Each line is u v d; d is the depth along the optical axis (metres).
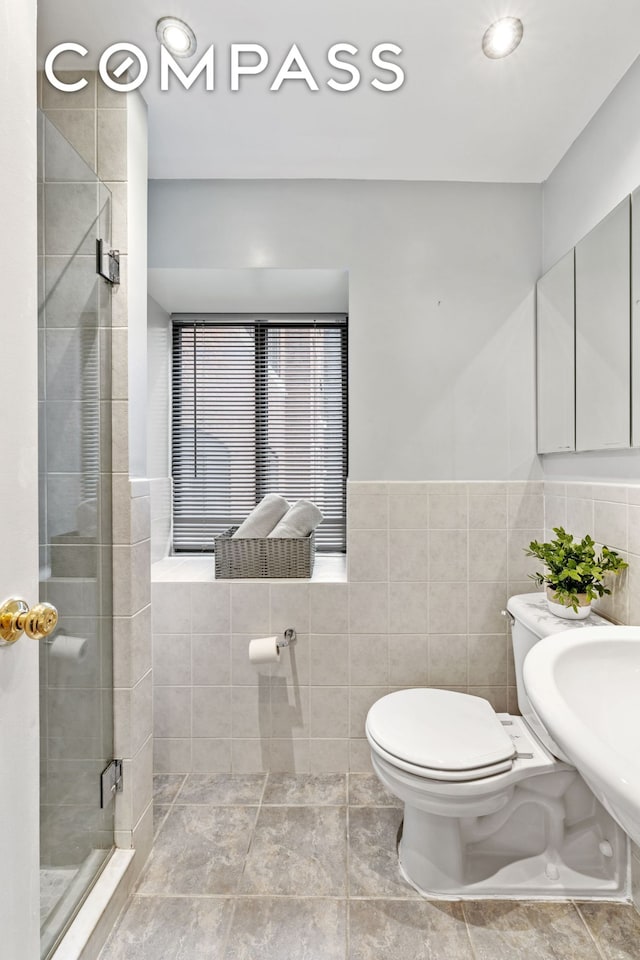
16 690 0.72
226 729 2.05
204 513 2.64
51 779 1.21
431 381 2.09
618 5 1.27
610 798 0.60
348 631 2.05
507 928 1.35
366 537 2.06
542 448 2.04
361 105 1.63
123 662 1.48
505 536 2.07
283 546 2.10
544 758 1.46
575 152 1.82
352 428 2.09
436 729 1.51
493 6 1.28
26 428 0.75
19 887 0.73
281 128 1.74
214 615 2.05
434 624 2.06
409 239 2.08
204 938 1.32
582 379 1.72
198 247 2.07
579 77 1.52
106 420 1.47
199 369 2.66
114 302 1.48
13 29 0.71
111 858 1.45
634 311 1.43
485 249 2.09
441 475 2.09
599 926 1.35
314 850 1.63
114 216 1.48
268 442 2.65
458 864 1.45
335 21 1.33
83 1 1.27
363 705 2.06
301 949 1.29
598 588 1.51
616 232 1.52
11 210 0.71
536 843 1.53
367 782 1.99
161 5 1.28
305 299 2.45
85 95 1.47
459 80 1.52
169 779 2.02
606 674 1.06
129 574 1.47
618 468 1.55
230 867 1.55
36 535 0.77
